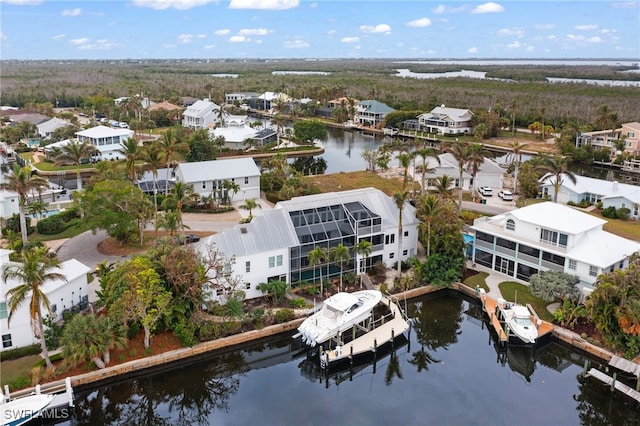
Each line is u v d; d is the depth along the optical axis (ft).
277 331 151.23
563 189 277.85
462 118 504.43
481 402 126.62
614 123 444.14
